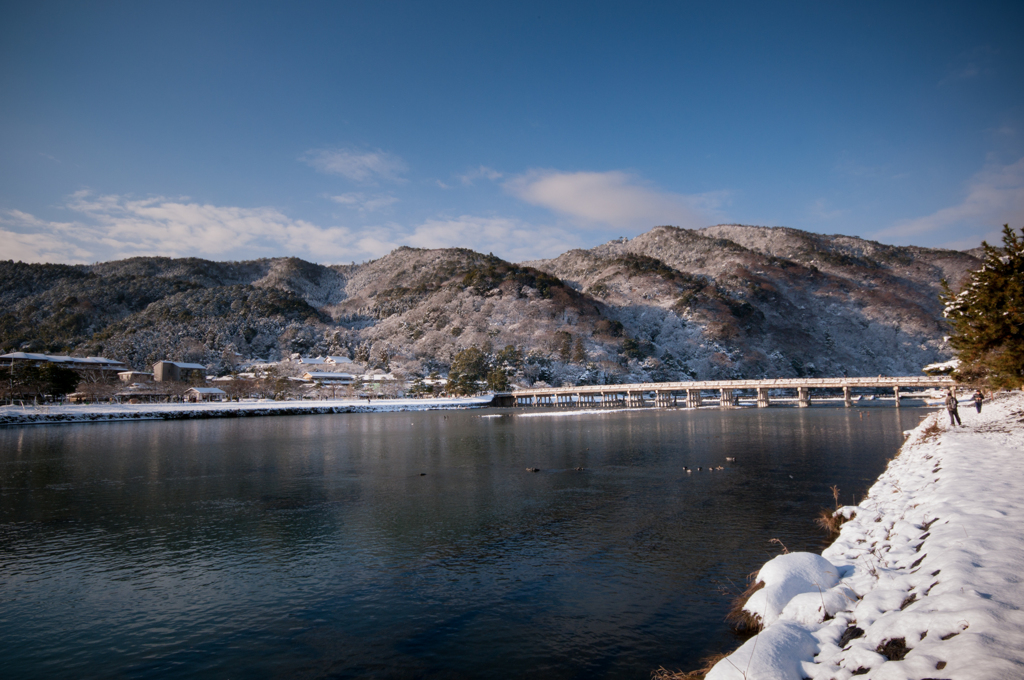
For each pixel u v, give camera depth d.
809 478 34.72
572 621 15.41
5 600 17.75
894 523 15.60
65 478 40.25
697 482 34.56
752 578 17.69
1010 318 33.41
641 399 162.38
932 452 25.98
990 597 8.14
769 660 8.52
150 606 17.17
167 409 114.56
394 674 12.97
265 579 19.30
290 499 31.97
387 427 88.56
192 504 30.97
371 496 32.38
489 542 22.91
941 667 6.71
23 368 124.69
